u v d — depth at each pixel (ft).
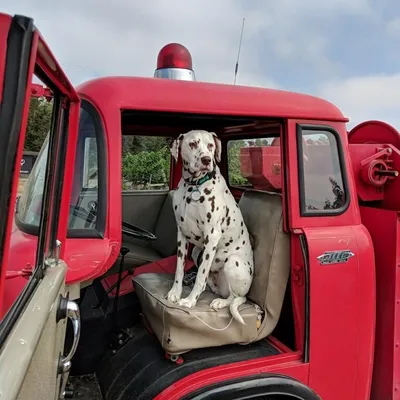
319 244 6.91
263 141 9.41
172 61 8.91
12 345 2.60
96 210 6.06
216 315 6.84
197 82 6.95
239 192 10.52
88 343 7.56
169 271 9.61
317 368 7.01
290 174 7.02
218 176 7.47
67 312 4.33
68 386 6.83
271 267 7.27
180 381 6.27
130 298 8.05
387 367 7.85
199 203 7.15
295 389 6.54
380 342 7.95
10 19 2.31
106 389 7.03
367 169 8.06
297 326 7.11
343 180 7.43
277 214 7.41
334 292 7.02
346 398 7.30
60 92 4.34
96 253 5.85
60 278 4.31
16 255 4.81
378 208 8.42
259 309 7.29
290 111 7.06
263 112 6.91
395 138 9.18
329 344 7.06
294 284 7.13
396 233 7.63
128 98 6.31
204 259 7.14
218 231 7.23
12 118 2.27
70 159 5.09
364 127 9.95
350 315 7.18
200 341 6.75
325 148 7.34
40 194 5.66
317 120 7.27
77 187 6.09
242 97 6.91
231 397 6.15
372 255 7.41
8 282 3.92
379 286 7.91
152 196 12.69
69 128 5.00
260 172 9.17
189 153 7.10
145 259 10.61
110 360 7.43
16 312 3.03
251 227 8.02
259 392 6.34
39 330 2.97
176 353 6.63
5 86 2.28
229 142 10.84
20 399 2.65
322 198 7.25
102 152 6.14
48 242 4.52
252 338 7.10
